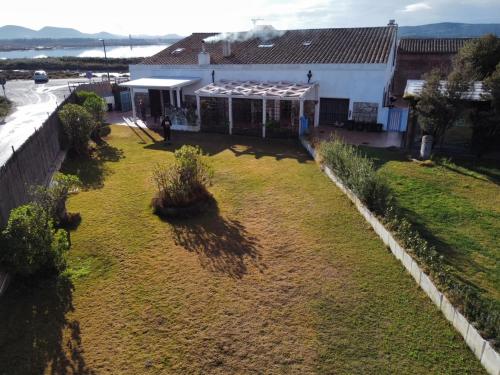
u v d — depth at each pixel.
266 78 25.20
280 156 18.36
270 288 8.43
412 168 15.83
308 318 7.51
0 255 8.10
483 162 16.31
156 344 6.91
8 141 22.16
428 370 6.34
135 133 23.77
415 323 7.35
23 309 7.76
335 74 23.23
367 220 11.38
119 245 10.21
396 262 9.32
